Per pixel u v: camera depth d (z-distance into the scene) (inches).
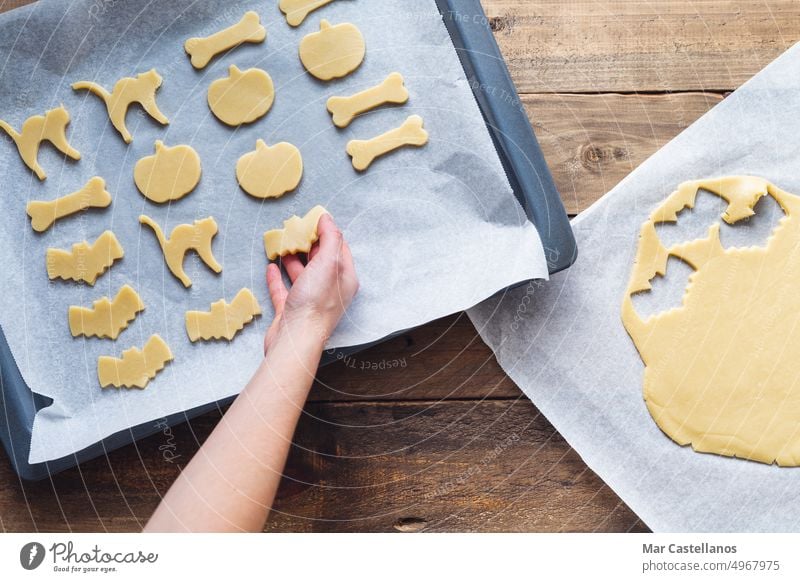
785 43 28.0
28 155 26.0
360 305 25.4
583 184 27.7
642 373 26.8
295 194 26.1
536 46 28.0
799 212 26.9
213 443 23.0
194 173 26.1
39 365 25.5
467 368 27.3
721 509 26.2
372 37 26.1
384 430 27.2
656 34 27.9
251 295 25.8
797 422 26.4
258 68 26.3
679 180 27.1
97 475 26.6
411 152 25.9
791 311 26.8
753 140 27.1
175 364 25.8
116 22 25.8
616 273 27.1
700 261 27.0
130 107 26.3
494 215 25.4
